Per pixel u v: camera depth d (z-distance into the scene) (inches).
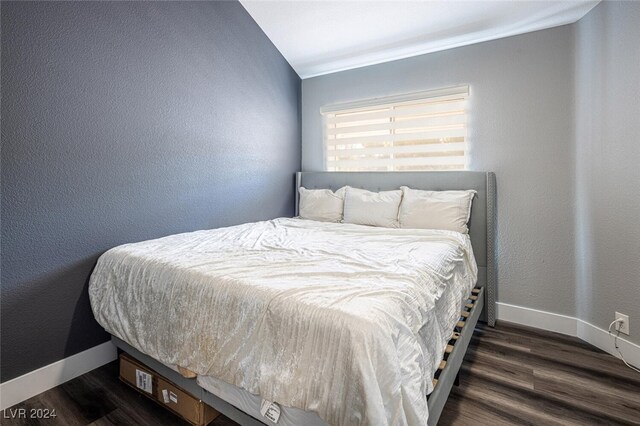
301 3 101.3
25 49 61.4
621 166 76.8
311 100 139.6
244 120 113.8
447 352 58.8
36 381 65.6
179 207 92.9
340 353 35.5
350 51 118.2
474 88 103.7
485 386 67.4
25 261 63.4
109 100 75.3
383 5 94.9
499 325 98.7
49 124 65.4
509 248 100.3
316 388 36.4
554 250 93.8
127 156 79.6
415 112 113.8
